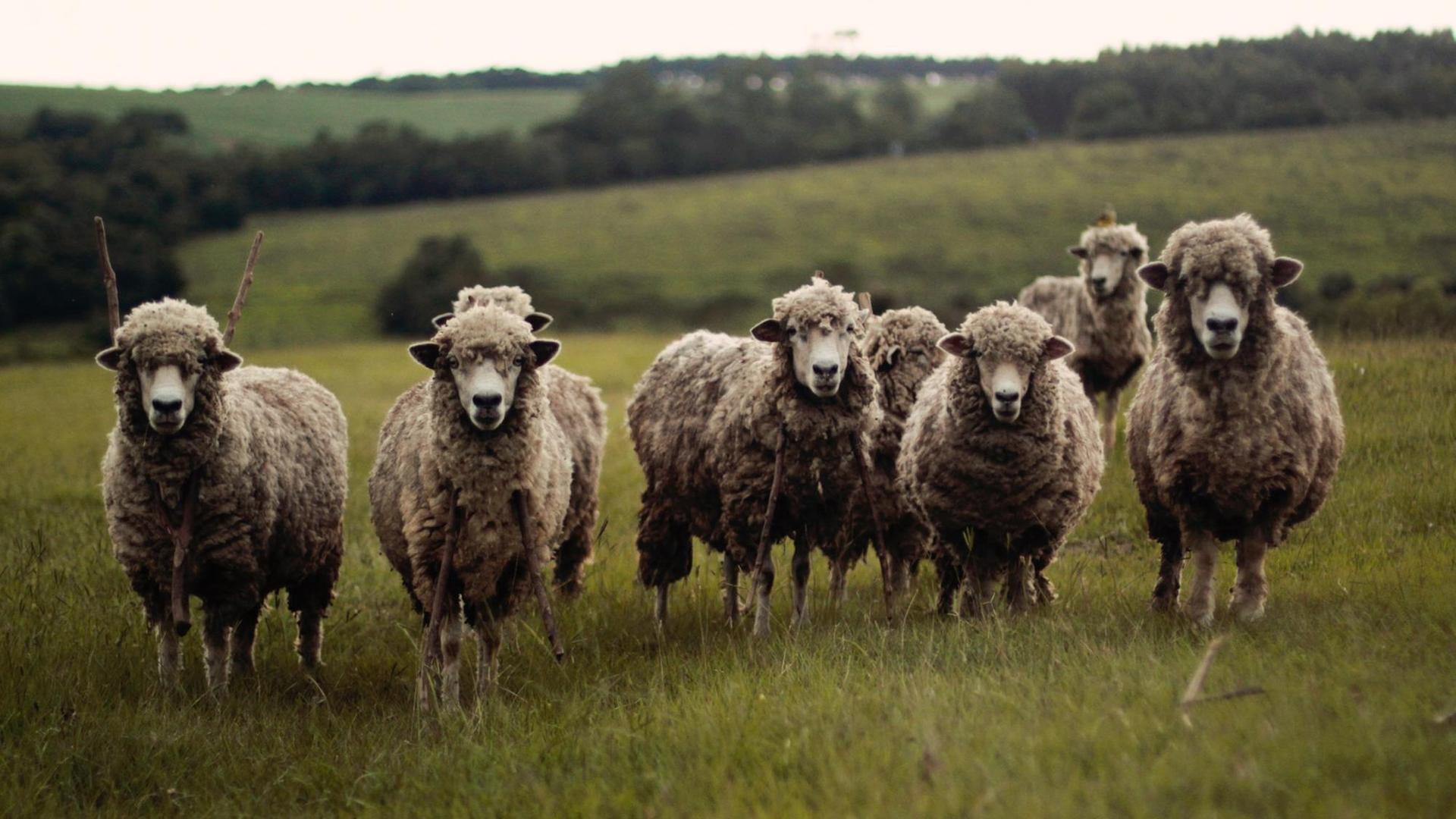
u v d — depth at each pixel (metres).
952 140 103.69
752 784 4.89
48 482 15.02
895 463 9.12
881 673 6.29
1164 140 82.12
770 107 117.81
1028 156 90.50
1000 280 56.97
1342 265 44.00
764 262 70.88
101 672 7.57
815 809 4.57
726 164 108.75
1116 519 11.16
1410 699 4.91
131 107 107.81
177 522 7.31
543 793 5.22
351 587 10.34
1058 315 14.97
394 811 5.54
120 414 7.32
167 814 5.86
